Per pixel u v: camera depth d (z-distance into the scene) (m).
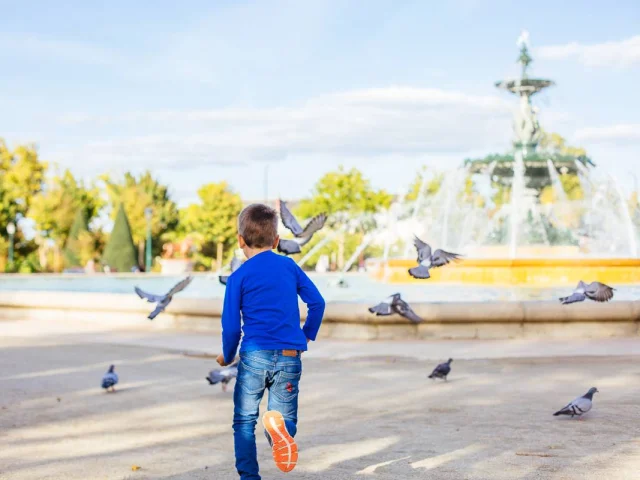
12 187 68.19
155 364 12.01
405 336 13.89
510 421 7.34
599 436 6.56
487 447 6.26
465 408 8.11
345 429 7.20
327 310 14.25
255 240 4.87
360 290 24.70
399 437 6.77
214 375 9.30
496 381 9.88
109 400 8.97
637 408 7.82
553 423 7.18
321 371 10.99
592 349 12.14
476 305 13.76
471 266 24.83
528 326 13.83
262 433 7.21
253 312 4.72
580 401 7.19
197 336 15.22
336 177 59.06
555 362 11.45
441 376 9.80
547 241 28.80
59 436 7.09
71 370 11.38
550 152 27.67
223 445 6.68
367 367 11.31
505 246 28.91
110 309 17.45
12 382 10.29
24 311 19.28
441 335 13.81
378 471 5.59
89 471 5.77
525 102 27.89
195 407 8.54
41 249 68.00
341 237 53.91
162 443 6.78
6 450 6.52
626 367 10.91
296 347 4.69
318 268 49.62
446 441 6.54
